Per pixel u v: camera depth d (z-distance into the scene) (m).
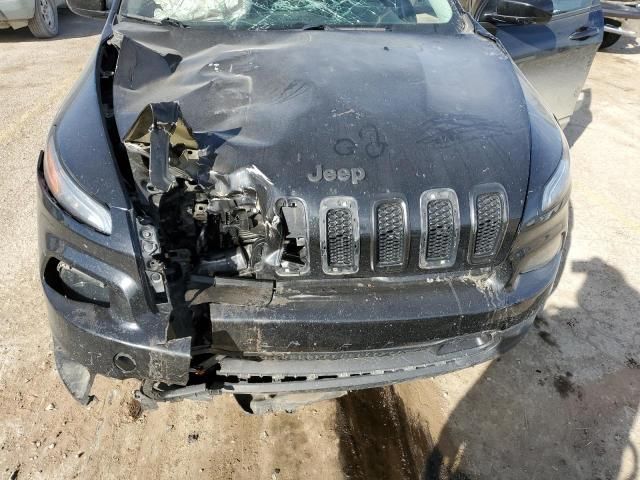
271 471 2.12
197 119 1.89
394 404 2.42
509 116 2.03
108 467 2.09
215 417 2.32
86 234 1.64
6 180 3.76
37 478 2.03
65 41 7.25
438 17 2.76
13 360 2.47
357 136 1.82
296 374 1.87
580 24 3.48
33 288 2.87
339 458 2.18
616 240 3.55
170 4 2.61
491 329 1.91
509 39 3.18
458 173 1.78
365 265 1.75
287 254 1.73
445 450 2.24
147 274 1.61
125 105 1.95
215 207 1.74
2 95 5.19
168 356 1.64
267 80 2.07
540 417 2.40
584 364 2.66
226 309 1.71
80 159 1.73
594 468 2.20
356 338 1.75
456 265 1.81
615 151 4.64
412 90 2.07
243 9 2.60
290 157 1.74
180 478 2.08
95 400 2.33
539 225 1.91
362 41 2.45
